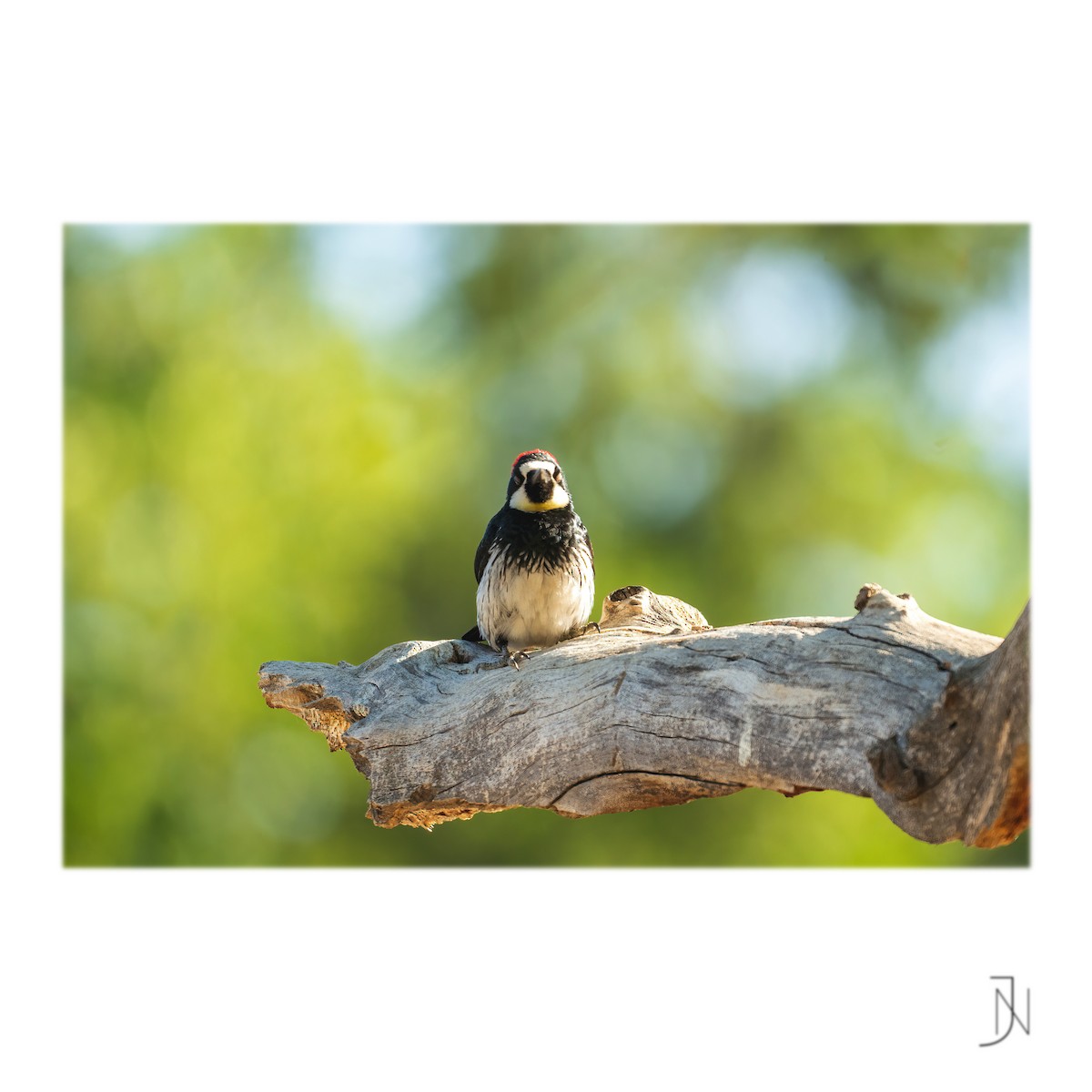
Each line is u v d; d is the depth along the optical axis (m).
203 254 16.34
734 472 16.28
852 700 5.73
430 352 17.27
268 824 15.35
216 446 15.71
